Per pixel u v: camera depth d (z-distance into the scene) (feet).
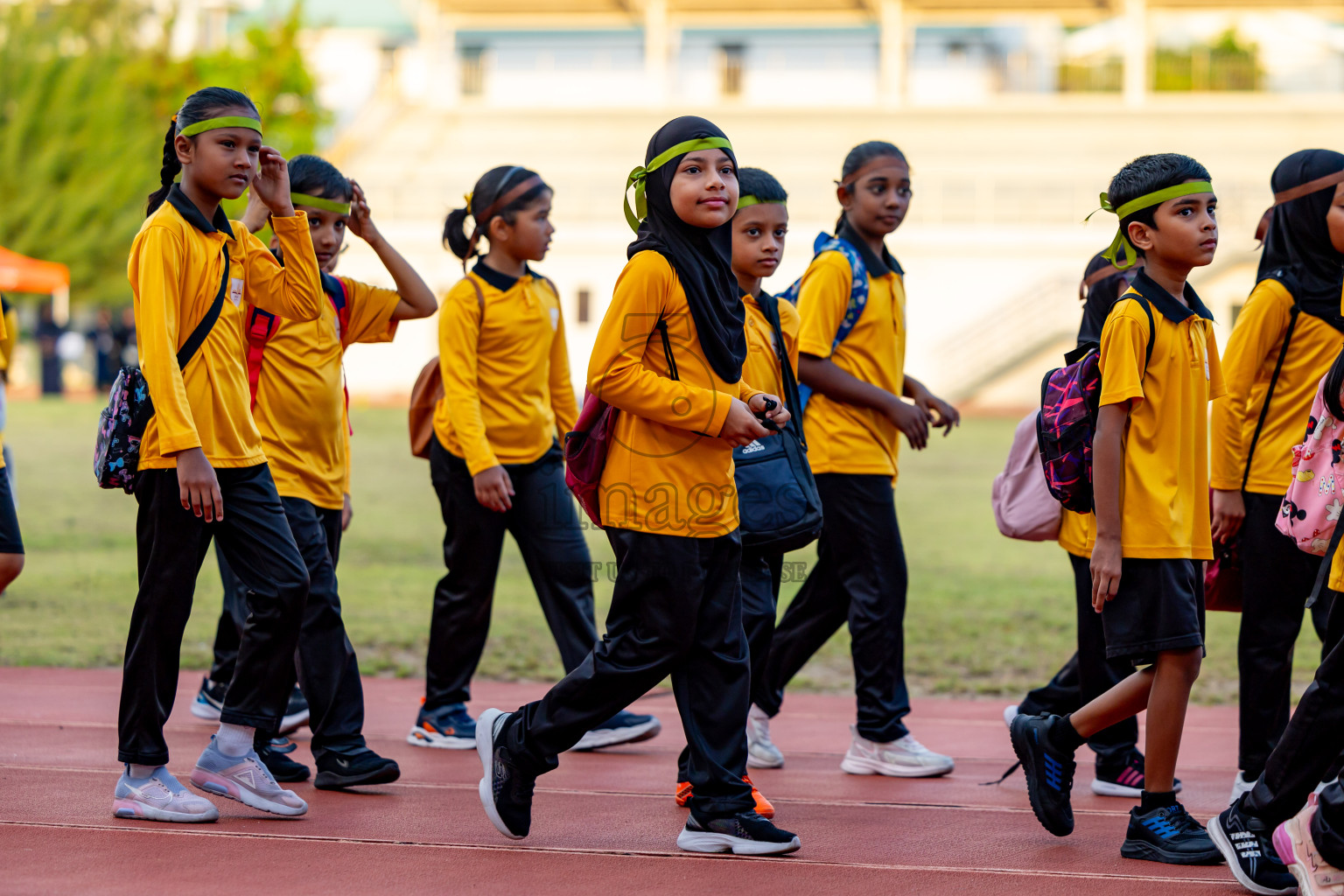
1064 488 21.94
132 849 20.48
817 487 27.76
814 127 211.82
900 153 28.50
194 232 21.85
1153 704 21.06
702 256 20.43
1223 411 24.66
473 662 29.78
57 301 197.26
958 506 81.51
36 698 32.94
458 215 29.78
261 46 206.90
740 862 20.48
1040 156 204.95
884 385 28.19
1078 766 28.89
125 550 60.39
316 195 26.68
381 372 187.42
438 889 18.93
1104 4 211.61
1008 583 55.01
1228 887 19.66
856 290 27.84
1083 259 182.19
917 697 35.76
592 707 20.47
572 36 231.91
